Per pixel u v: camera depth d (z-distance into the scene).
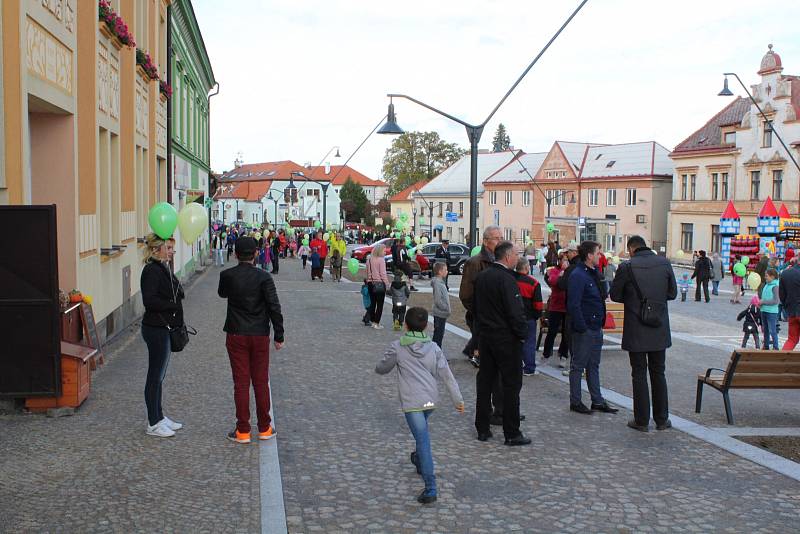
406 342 6.44
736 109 58.44
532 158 80.62
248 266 7.66
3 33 9.27
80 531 5.32
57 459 6.93
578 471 7.02
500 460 7.32
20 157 9.47
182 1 28.02
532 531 5.60
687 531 5.64
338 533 5.48
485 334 7.86
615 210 67.38
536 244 75.69
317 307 21.70
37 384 8.32
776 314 15.28
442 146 100.38
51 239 8.23
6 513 5.62
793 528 5.71
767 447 7.93
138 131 19.36
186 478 6.49
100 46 14.16
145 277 7.61
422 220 93.38
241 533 5.37
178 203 29.95
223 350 13.37
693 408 9.79
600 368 12.65
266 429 7.73
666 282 8.52
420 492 6.37
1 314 8.20
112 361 12.02
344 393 10.20
